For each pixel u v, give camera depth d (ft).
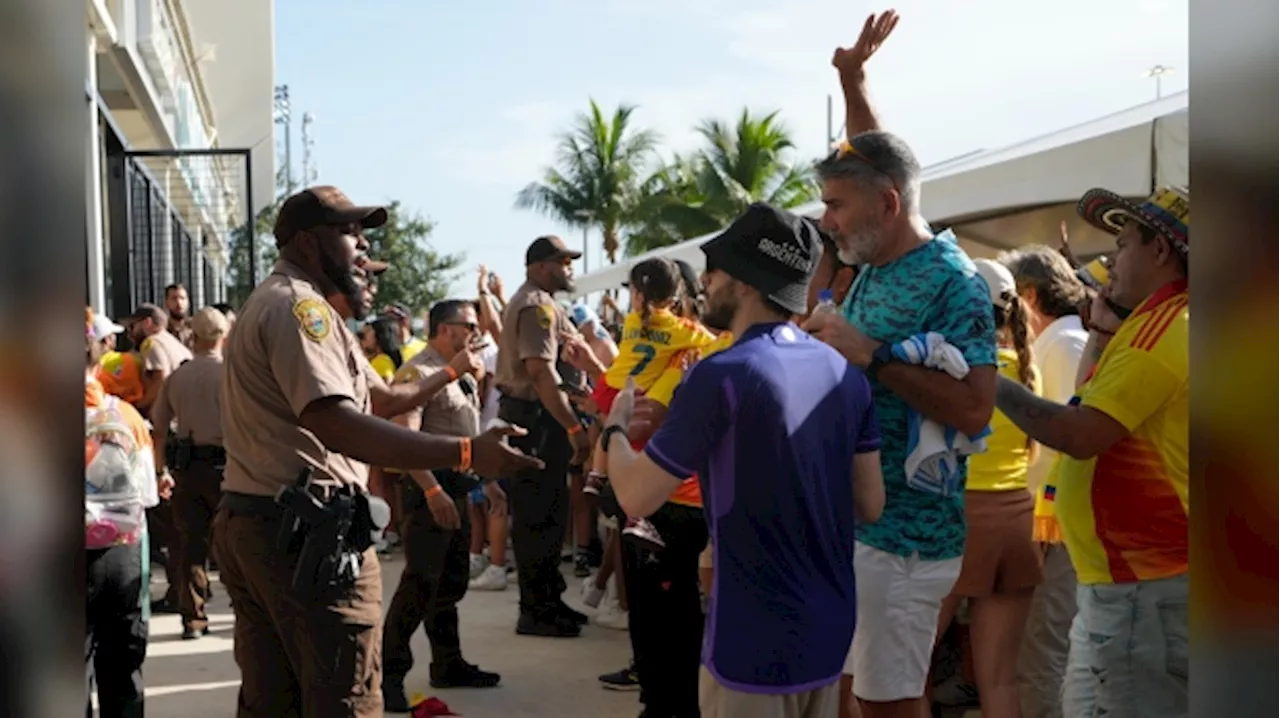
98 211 27.53
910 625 9.51
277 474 9.29
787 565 7.93
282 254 10.11
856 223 9.61
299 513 9.09
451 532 16.85
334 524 9.14
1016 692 11.82
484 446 8.93
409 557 16.01
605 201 150.61
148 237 36.19
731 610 7.97
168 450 21.17
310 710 9.26
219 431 21.11
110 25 29.94
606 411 15.02
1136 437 8.52
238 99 83.87
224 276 84.12
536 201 151.74
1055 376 13.21
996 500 11.48
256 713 9.82
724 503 7.95
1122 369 8.39
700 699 8.36
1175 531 8.41
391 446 8.87
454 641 17.61
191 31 57.47
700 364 8.09
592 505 27.07
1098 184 15.88
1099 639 8.77
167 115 48.65
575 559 27.61
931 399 8.94
